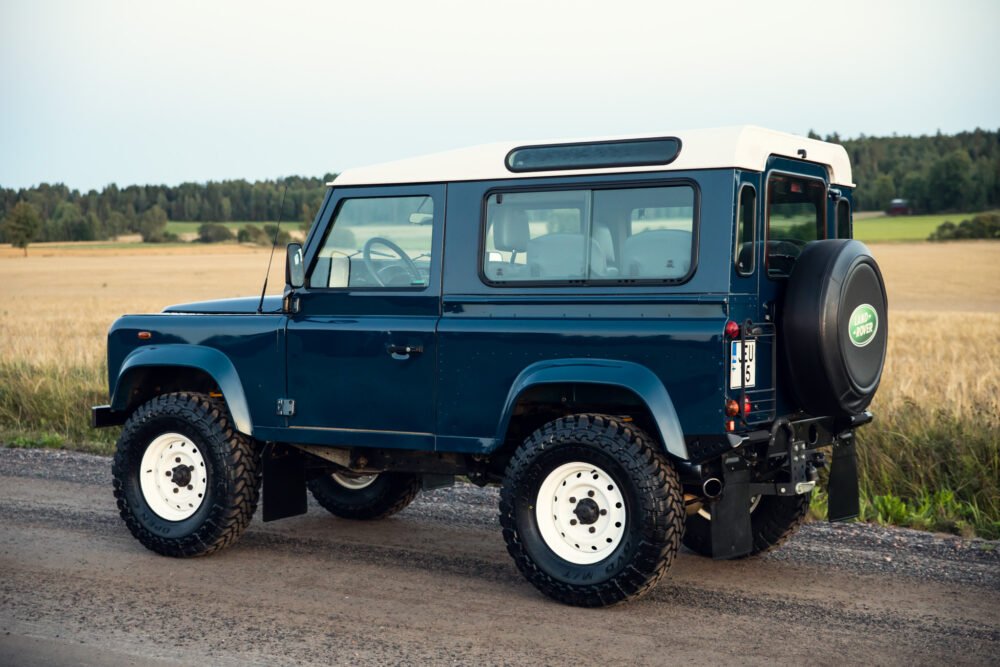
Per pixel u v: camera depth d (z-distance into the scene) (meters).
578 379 5.20
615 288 5.29
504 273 5.61
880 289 5.63
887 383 12.47
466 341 5.62
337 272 6.12
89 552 6.43
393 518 7.40
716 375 4.97
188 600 5.43
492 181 5.66
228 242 88.75
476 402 5.61
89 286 49.84
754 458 5.41
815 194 5.95
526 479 5.36
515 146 5.62
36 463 9.42
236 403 6.24
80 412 11.60
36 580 5.80
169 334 6.55
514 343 5.48
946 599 5.41
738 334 5.07
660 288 5.17
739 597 5.47
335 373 6.01
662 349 5.09
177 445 6.43
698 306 5.08
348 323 6.00
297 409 6.13
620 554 5.16
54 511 7.54
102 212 91.19
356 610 5.27
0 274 58.28
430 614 5.20
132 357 6.57
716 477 5.27
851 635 4.86
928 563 6.09
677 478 5.19
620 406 5.63
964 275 56.53
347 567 6.10
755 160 5.19
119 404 6.75
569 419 5.35
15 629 4.95
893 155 110.00
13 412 11.98
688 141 5.16
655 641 4.78
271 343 6.20
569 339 5.32
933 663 4.49
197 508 6.33
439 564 6.18
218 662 4.52
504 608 5.30
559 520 5.38
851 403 5.45
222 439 6.25
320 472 7.04
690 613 5.20
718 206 5.07
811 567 6.04
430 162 5.86
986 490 7.51
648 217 5.25
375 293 5.95
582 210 5.42
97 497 8.03
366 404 5.93
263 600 5.44
